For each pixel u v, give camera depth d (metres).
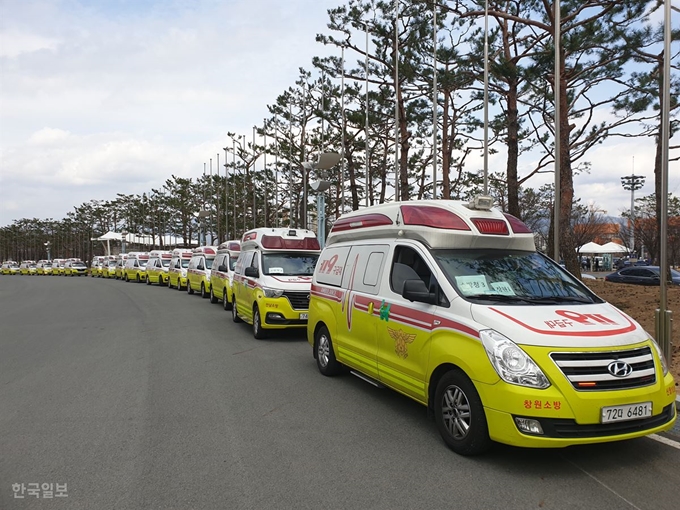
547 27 12.71
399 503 3.68
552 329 4.14
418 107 20.38
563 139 13.38
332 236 7.70
